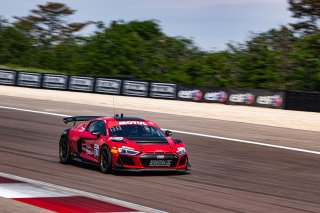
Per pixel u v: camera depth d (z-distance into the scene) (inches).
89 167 1600.6
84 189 1250.0
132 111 3449.8
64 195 1143.6
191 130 2701.8
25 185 1253.1
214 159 1888.5
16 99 4050.2
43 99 4119.1
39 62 7524.6
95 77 4778.5
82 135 1603.1
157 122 2955.2
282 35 6176.2
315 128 2938.0
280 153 2086.6
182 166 1477.6
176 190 1272.1
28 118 3034.0
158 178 1423.5
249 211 1075.9
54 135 2443.4
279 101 3900.1
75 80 4881.9
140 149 1429.6
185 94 4323.3
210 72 5861.2
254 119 3257.9
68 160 1669.5
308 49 5713.6
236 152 2079.2
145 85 4510.3
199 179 1451.8
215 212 1050.7
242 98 4082.2
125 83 4601.4
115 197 1165.1
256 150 2148.1
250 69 5639.8
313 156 2042.3
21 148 2015.3
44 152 1941.4
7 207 995.3
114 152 1439.5
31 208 994.7
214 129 2763.3
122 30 7298.2
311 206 1168.8
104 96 4483.3
